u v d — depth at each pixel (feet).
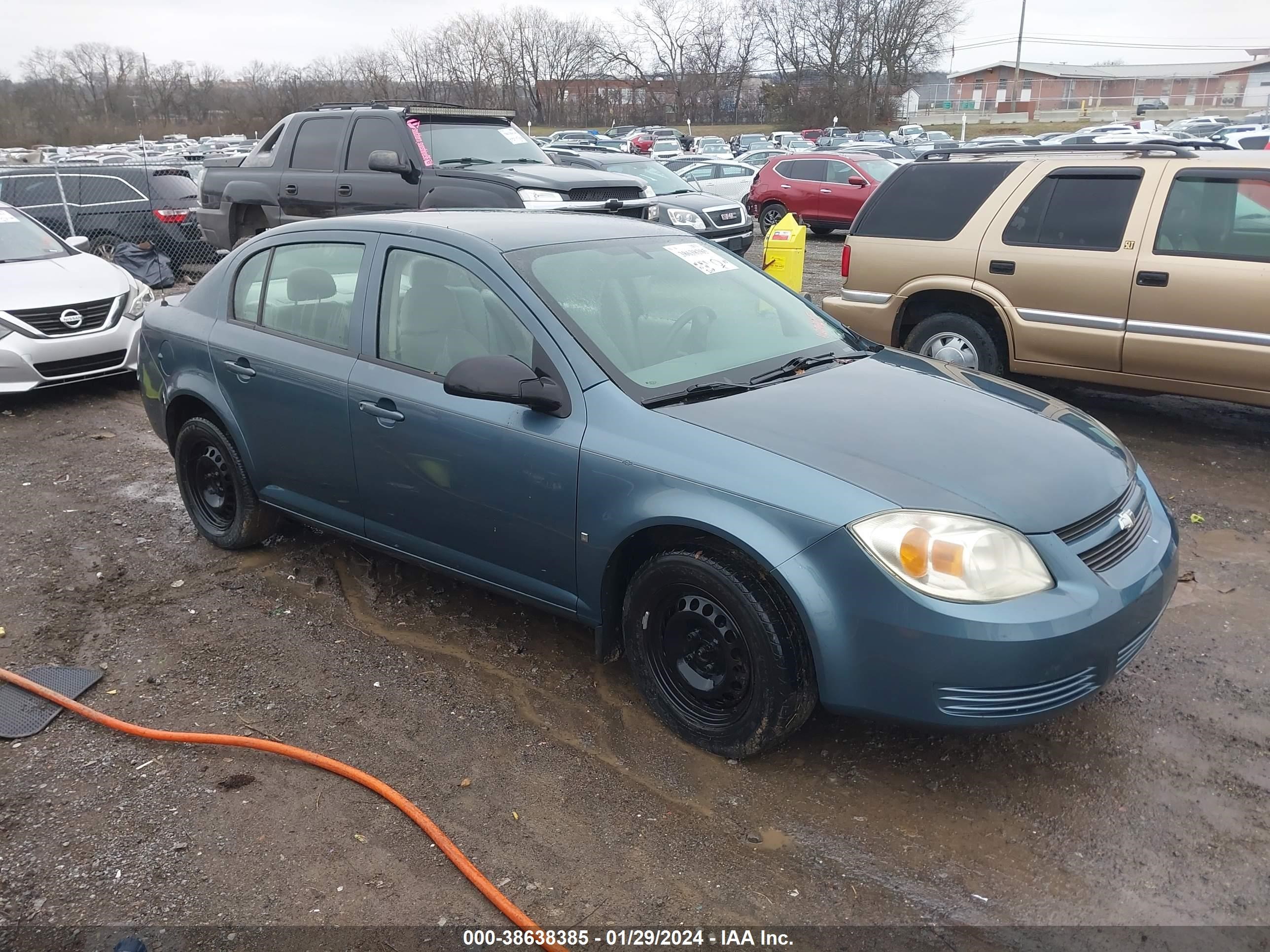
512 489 11.12
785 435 9.92
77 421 24.39
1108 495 9.95
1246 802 9.70
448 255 12.17
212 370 14.73
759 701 9.71
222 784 10.07
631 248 12.99
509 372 10.52
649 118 248.52
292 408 13.48
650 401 10.53
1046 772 10.18
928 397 11.25
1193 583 14.42
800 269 31.96
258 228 36.58
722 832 9.36
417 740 10.84
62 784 10.11
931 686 8.82
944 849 9.14
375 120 31.53
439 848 9.14
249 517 15.20
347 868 8.90
